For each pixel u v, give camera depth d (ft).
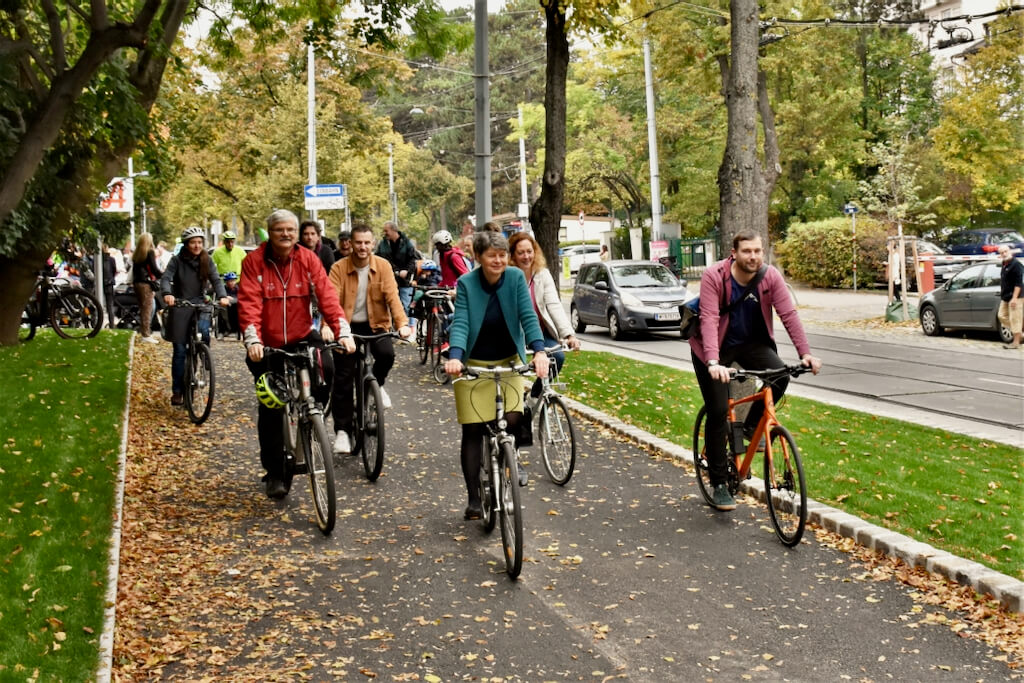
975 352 64.34
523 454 33.78
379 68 73.15
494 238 22.94
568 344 30.19
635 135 182.80
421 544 24.04
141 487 28.40
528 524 25.90
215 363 54.95
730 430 26.12
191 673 16.93
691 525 25.55
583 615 19.61
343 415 32.30
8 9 46.14
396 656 17.70
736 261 25.08
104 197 59.06
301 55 146.51
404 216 287.89
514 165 268.00
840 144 158.10
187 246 39.27
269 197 145.38
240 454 33.50
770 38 107.55
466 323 23.26
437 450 34.35
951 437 35.50
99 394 40.47
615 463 32.50
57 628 17.75
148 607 19.67
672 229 170.40
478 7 53.26
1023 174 139.13
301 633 18.74
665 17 116.67
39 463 29.07
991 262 71.46
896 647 17.89
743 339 25.80
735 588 20.99
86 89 50.52
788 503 23.75
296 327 26.40
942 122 110.11
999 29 97.66
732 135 52.95
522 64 288.51
